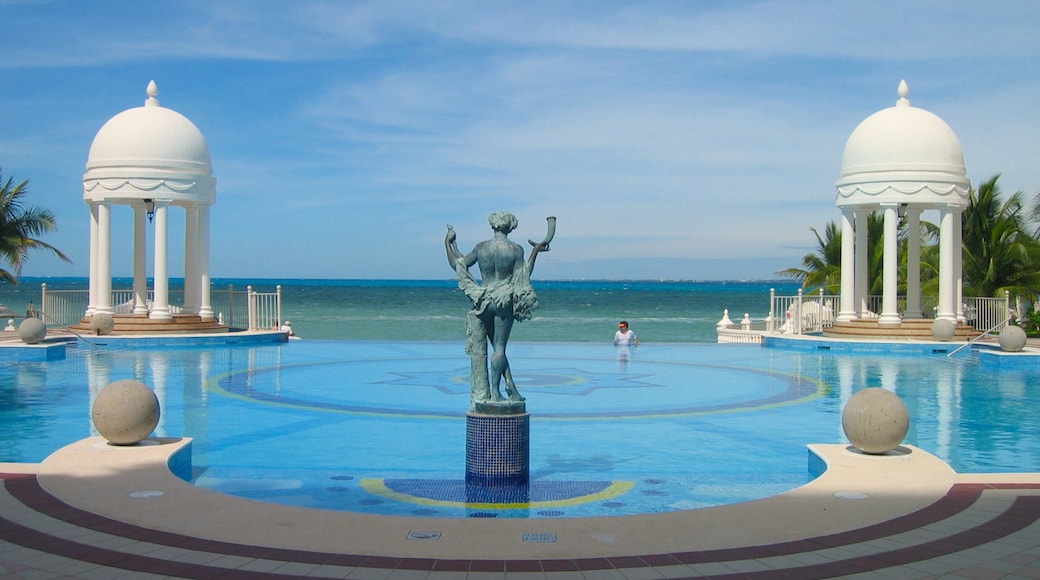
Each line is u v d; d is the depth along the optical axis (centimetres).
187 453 1043
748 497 951
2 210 3341
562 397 1745
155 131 2753
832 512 777
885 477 903
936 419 1472
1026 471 1085
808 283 4153
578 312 8619
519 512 876
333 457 1155
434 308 8700
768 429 1388
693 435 1333
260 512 766
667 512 784
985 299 3152
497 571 621
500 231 1000
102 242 2756
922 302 3612
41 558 646
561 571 622
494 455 980
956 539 704
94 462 940
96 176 2727
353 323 5953
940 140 2873
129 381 1038
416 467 1095
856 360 2503
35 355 2280
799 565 640
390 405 1603
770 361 2478
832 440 1296
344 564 634
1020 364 2259
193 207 2911
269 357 2458
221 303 3244
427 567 629
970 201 3566
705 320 7019
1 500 798
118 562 638
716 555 660
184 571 618
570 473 1062
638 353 2725
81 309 3056
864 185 2911
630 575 616
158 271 2759
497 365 992
